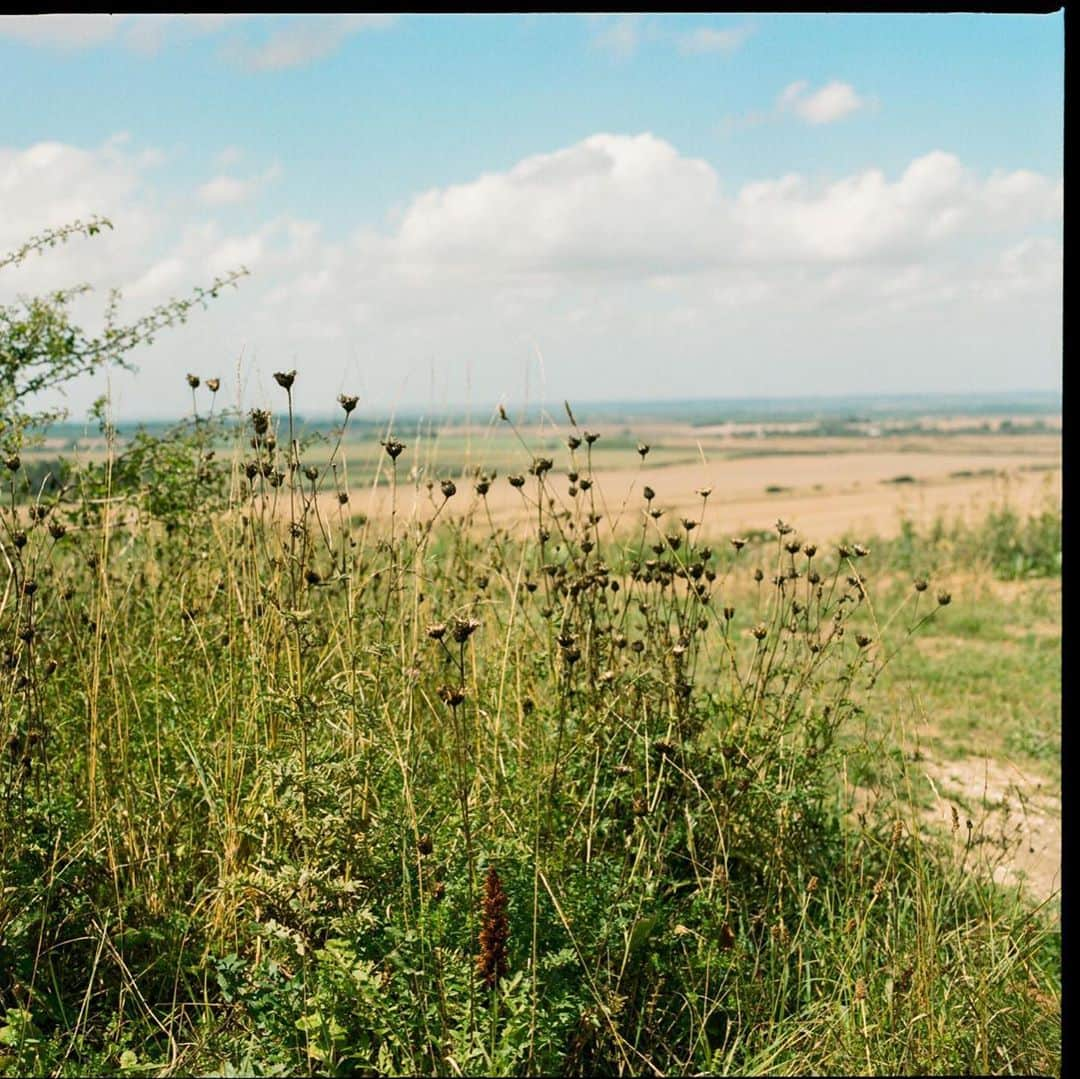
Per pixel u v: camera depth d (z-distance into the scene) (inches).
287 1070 104.1
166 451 209.3
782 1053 126.2
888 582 514.0
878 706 285.4
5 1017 112.0
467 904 120.3
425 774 138.3
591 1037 118.1
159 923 129.0
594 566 160.6
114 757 147.0
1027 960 153.3
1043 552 563.2
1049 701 318.7
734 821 150.0
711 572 157.8
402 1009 110.7
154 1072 109.9
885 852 166.7
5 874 117.0
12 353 208.2
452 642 173.2
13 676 128.6
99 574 163.9
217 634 168.4
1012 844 181.0
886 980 138.2
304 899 112.0
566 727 150.9
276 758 130.9
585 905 124.8
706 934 135.6
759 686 168.7
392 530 153.8
